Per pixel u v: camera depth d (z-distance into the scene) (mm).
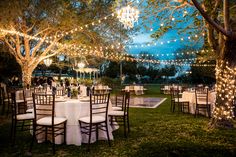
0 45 14555
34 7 11625
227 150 4633
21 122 7164
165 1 6398
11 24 11375
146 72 42312
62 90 6879
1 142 5223
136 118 7973
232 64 6184
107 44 13992
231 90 6293
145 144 5066
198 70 23875
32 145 4719
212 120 6641
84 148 4855
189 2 6035
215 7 5770
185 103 9430
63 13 11914
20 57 14039
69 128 5066
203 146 4895
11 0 8969
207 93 8148
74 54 15008
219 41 6348
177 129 6375
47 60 14859
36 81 24734
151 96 17500
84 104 5145
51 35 13750
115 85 23688
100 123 4949
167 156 4363
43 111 5328
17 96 8461
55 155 4461
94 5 12914
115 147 4914
